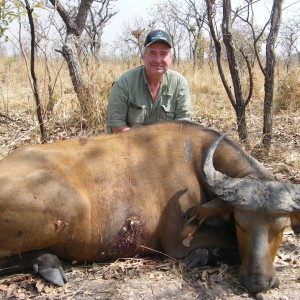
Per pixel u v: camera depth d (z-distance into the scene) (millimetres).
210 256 4488
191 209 4312
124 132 4816
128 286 4109
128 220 4418
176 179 4547
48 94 9141
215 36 7543
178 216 4477
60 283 4035
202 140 4750
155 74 5805
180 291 4051
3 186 4008
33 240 4086
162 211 4504
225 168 4633
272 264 3902
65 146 4602
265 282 3801
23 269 4195
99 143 4684
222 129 9047
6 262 4125
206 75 15547
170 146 4691
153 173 4555
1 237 4027
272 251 3875
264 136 7570
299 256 4680
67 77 12359
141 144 4703
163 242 4562
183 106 6199
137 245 4523
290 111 11188
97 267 4422
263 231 3818
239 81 7562
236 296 3963
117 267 4398
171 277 4266
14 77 13359
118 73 11102
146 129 4828
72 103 9508
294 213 3992
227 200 3967
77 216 4180
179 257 4484
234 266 4465
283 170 6941
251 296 3945
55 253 4332
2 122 8703
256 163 4656
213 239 4504
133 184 4488
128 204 4430
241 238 3988
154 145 4691
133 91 5961
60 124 8859
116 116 6027
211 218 4359
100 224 4344
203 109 10906
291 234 5148
